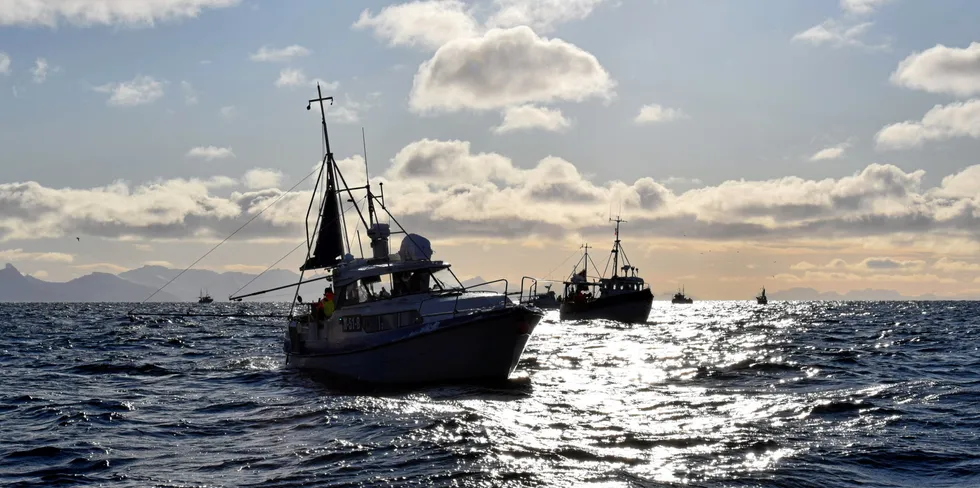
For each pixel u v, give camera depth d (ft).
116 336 233.35
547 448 62.13
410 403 84.23
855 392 93.61
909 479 54.65
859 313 483.92
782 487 52.19
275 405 86.74
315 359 109.29
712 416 77.20
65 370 131.03
